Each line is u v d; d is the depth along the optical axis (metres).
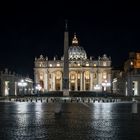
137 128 31.72
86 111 54.72
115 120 39.50
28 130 30.19
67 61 108.62
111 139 25.19
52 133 28.33
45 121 38.25
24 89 185.75
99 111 54.56
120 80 183.88
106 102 92.44
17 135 27.08
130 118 42.06
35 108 62.41
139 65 187.62
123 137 26.12
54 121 38.22
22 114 48.25
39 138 25.59
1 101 98.75
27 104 79.50
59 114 48.12
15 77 160.50
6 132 28.86
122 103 85.69
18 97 117.81
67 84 111.88
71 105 75.44
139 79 144.38
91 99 107.69
